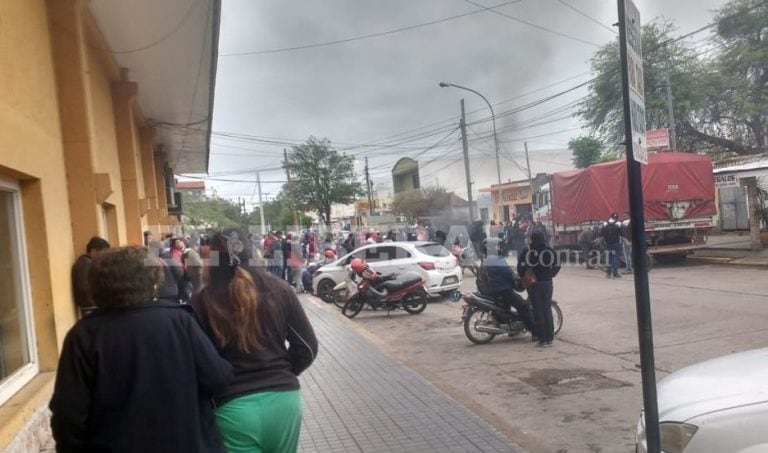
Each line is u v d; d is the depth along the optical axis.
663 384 3.99
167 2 8.42
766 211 19.80
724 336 8.70
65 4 7.22
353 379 7.48
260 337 2.81
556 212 22.88
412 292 13.23
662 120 28.62
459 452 4.91
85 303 6.41
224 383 2.56
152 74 12.09
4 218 5.57
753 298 11.56
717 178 20.16
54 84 7.15
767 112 26.45
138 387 2.34
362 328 11.72
